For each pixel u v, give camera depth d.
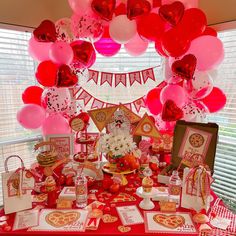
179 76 1.72
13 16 2.30
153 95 2.12
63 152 1.89
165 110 1.84
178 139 1.64
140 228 1.16
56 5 2.58
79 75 2.06
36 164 1.83
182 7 1.52
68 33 1.91
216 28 2.11
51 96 1.98
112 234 1.12
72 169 1.70
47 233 1.13
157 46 1.89
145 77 2.35
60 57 1.80
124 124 1.81
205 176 1.29
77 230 1.15
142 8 1.55
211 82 1.81
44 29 1.73
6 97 2.42
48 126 2.05
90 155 1.78
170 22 1.54
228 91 2.18
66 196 1.42
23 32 2.42
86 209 1.32
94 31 1.78
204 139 1.54
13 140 2.49
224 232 1.15
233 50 2.11
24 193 1.31
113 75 2.38
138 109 2.46
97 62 2.63
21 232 1.14
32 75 2.57
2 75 2.36
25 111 2.02
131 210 1.32
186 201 1.33
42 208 1.34
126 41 1.82
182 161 1.56
